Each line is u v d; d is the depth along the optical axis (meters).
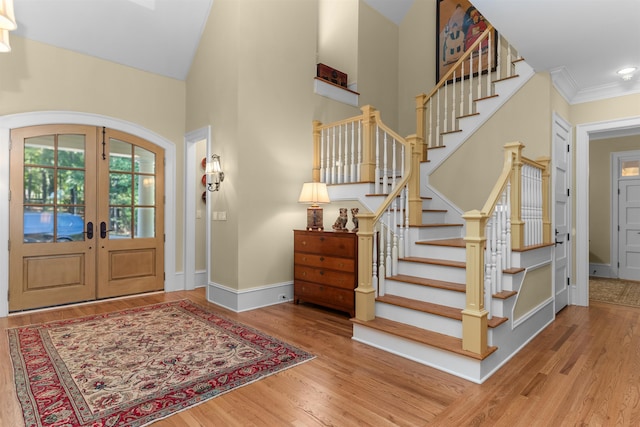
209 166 4.28
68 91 4.00
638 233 6.06
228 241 4.06
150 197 4.71
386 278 3.27
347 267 3.70
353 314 3.65
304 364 2.58
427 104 5.26
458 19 5.36
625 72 3.68
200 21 4.46
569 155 4.31
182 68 4.82
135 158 4.58
